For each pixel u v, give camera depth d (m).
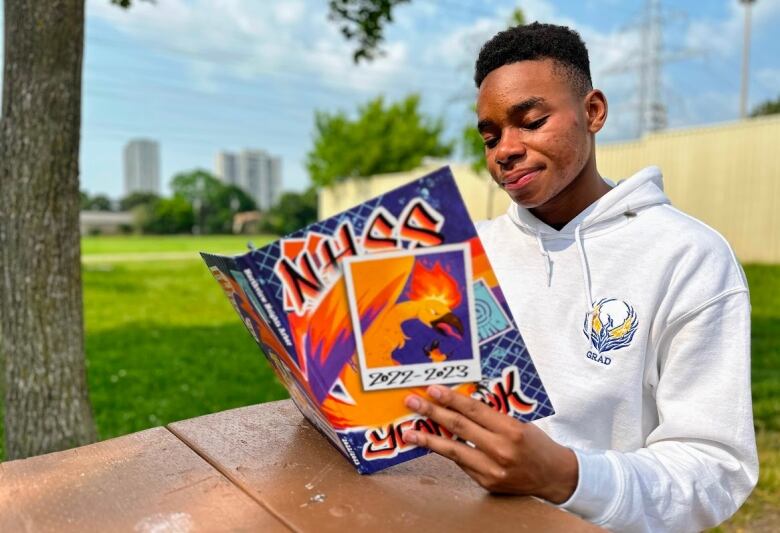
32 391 2.72
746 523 2.62
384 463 0.95
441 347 0.89
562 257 1.29
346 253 0.85
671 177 11.12
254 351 5.86
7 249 2.70
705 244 1.16
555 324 1.27
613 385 1.17
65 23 2.61
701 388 1.10
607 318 1.20
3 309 2.74
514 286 1.35
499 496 0.93
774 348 5.39
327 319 0.87
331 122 22.11
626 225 1.24
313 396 0.91
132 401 4.26
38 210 2.67
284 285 0.85
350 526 0.84
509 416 0.88
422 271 0.87
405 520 0.86
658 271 1.17
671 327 1.15
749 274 8.93
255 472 1.00
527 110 1.12
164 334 6.63
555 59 1.13
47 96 2.62
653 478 0.97
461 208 0.86
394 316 0.88
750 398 1.07
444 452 0.90
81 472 1.02
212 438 1.15
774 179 9.83
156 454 1.09
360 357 0.89
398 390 0.91
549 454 0.88
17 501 0.93
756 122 9.99
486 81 1.17
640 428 1.18
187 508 0.90
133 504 0.91
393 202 0.85
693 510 0.99
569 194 1.27
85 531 0.84
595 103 1.21
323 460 1.04
